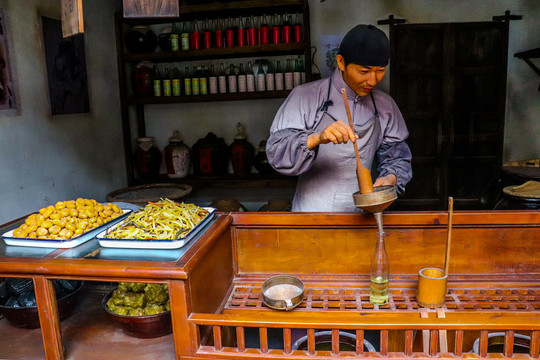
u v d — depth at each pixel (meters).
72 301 1.53
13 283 1.54
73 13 1.37
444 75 4.02
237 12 4.01
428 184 4.23
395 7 4.04
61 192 3.31
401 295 1.42
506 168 3.41
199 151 4.14
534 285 1.46
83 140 3.60
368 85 1.72
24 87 2.92
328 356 1.09
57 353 1.26
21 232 1.36
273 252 1.60
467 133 4.12
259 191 4.51
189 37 4.02
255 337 1.53
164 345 1.35
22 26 2.90
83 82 3.60
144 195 3.55
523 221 1.49
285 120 1.94
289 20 3.90
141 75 4.14
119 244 1.29
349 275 1.58
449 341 1.40
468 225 1.51
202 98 4.03
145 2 1.51
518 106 4.06
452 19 4.00
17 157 2.86
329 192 2.07
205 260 1.30
